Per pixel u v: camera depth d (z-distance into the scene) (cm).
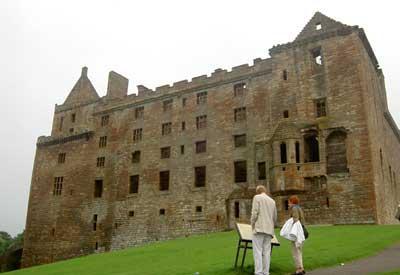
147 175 6341
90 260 3441
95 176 6894
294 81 5344
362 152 4619
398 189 6381
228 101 5941
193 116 6209
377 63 5962
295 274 1596
